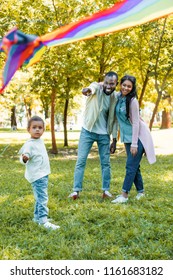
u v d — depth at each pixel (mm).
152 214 4062
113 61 11266
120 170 7609
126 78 4512
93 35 1915
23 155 3619
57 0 9758
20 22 9188
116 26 1893
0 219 3934
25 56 1539
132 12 1810
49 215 4078
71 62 10414
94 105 4746
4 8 9438
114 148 5039
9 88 12875
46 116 30109
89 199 4832
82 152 4871
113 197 4953
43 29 9539
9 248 3141
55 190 5320
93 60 10945
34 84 11172
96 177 6535
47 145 15234
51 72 10492
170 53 10281
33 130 3705
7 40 1484
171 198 4906
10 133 24250
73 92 13336
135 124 4523
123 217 3963
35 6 9789
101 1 9250
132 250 3102
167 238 3371
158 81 12867
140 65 10500
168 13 1856
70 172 7324
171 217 3984
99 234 3441
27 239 3338
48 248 3131
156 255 3002
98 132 4848
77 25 1792
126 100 4551
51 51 10102
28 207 4414
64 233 3467
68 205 4488
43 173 3729
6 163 9312
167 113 23406
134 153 4555
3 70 1522
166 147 13898
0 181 6258
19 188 5582
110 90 4676
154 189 5508
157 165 8469
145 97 14938
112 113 4832
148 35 10094
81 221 3857
